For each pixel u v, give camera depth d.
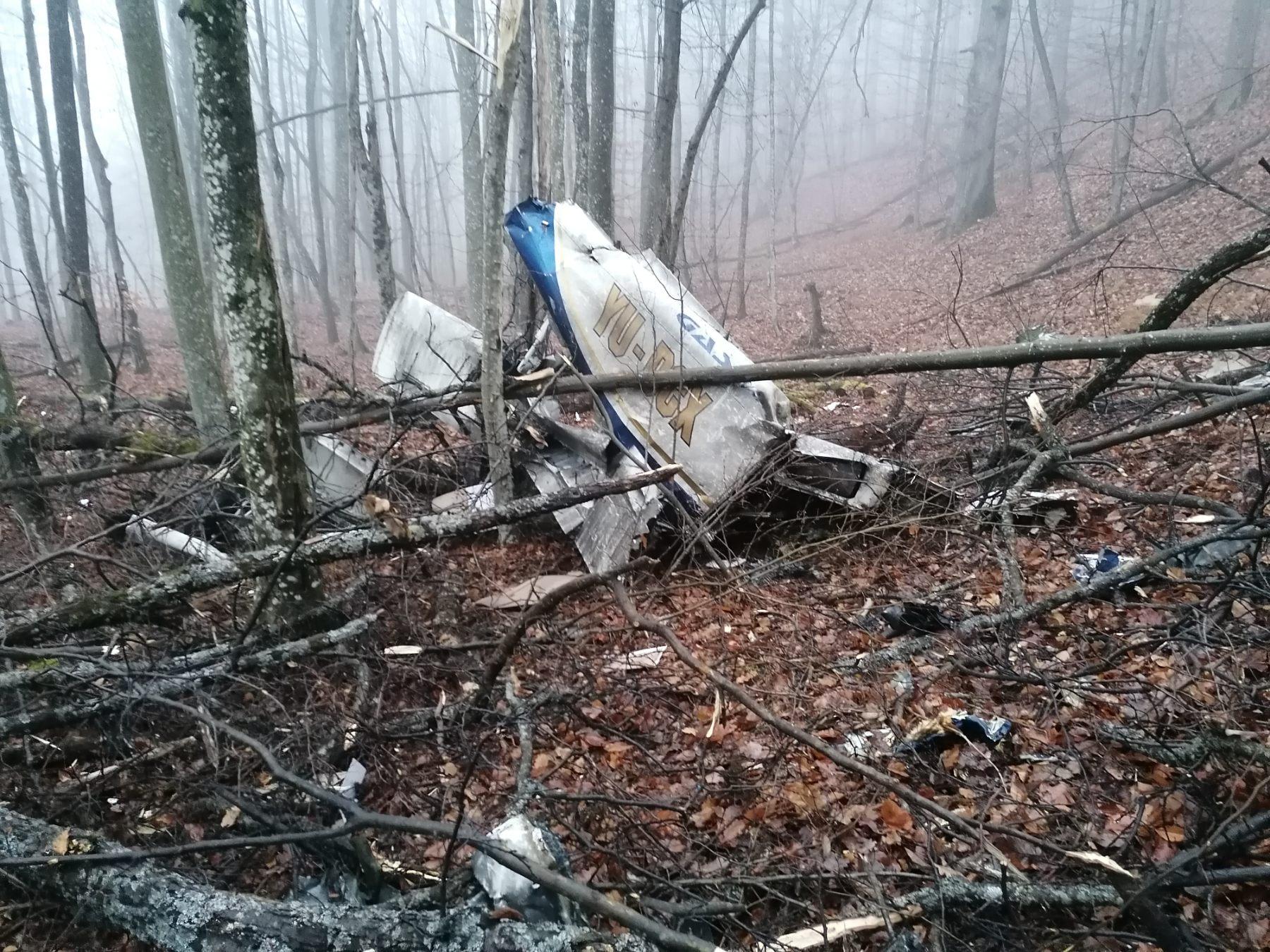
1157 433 4.89
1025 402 5.81
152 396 11.23
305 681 3.74
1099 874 2.60
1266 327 4.57
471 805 3.29
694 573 5.09
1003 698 3.71
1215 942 2.34
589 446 5.60
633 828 2.97
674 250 10.67
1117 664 3.74
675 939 2.15
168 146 6.19
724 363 5.32
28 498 5.49
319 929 2.28
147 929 2.43
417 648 4.22
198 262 6.48
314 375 12.38
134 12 5.84
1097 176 18.16
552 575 5.17
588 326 5.31
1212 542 3.87
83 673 3.49
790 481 5.19
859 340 14.64
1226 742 2.80
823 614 4.60
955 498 5.44
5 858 2.57
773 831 3.04
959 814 2.68
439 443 6.80
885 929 2.38
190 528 5.60
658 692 3.93
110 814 3.20
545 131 7.45
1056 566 4.84
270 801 3.12
